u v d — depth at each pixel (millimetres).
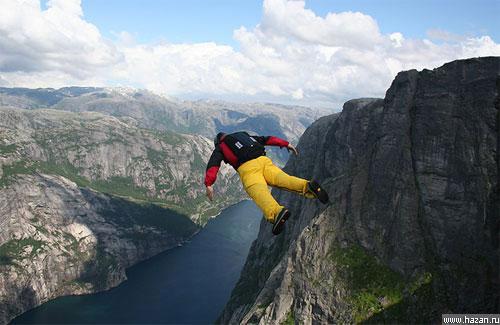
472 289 96562
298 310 113625
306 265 119500
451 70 110375
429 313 97812
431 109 111625
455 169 105812
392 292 103750
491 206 99375
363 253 114062
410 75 118625
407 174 113688
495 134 100812
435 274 102000
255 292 174000
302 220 157125
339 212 124750
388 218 114375
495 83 101312
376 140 125375
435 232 106000
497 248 96125
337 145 168625
